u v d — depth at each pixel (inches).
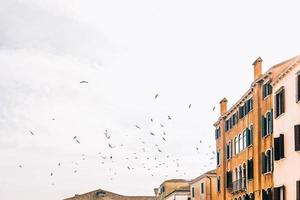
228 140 1772.9
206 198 2222.0
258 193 1363.2
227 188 1755.7
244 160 1544.0
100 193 3897.6
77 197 3875.5
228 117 1775.3
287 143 1114.7
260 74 1424.7
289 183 1095.0
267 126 1314.0
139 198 3932.1
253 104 1419.8
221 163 1841.8
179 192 2709.2
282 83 1157.7
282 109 1147.9
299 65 1050.1
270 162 1285.7
